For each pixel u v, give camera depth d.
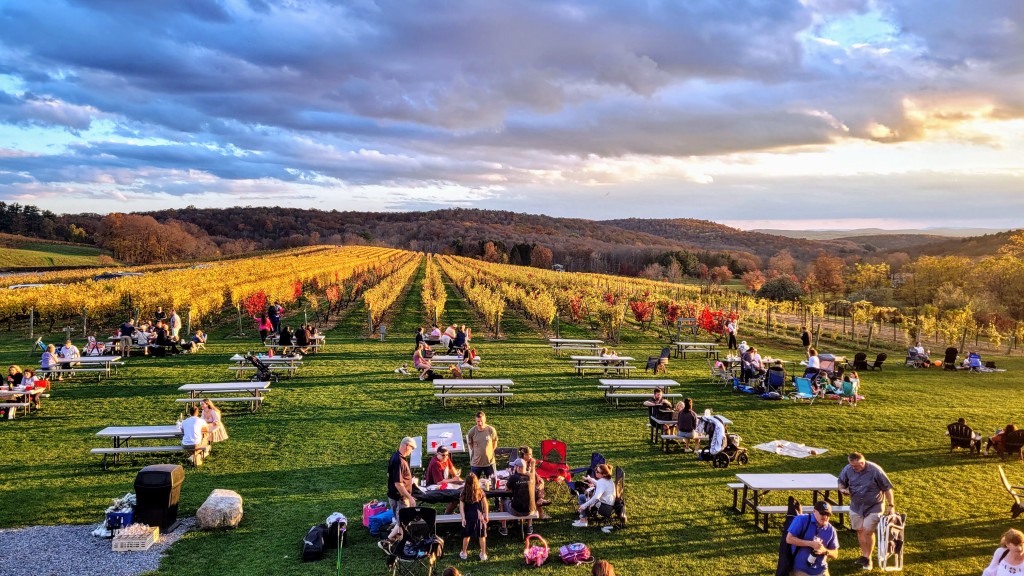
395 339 31.61
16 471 12.27
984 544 9.48
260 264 70.62
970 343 37.56
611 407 17.86
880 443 14.67
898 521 8.58
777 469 12.77
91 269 81.25
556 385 20.77
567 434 15.18
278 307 31.42
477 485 9.09
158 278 47.84
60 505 10.65
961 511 10.70
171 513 9.80
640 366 25.02
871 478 8.83
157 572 8.41
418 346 23.14
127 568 8.50
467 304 48.56
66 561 8.66
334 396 18.84
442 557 9.05
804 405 18.47
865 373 24.55
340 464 12.88
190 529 9.80
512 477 9.68
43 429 15.13
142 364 23.56
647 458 13.45
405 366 23.61
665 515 10.52
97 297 34.47
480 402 18.28
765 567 8.77
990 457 13.66
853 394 18.59
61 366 21.62
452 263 101.81
